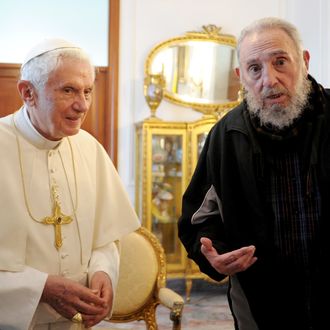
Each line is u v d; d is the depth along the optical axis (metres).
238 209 1.60
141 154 4.70
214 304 4.51
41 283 1.42
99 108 4.95
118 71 4.95
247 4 5.24
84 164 1.71
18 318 1.40
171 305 2.27
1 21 4.75
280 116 1.51
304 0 4.97
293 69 1.49
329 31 4.59
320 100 1.58
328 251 1.50
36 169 1.57
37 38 4.81
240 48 1.54
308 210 1.53
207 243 1.50
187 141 4.67
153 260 2.50
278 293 1.54
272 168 1.56
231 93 5.16
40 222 1.53
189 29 5.11
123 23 4.96
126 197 1.82
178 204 4.73
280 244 1.54
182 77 5.06
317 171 1.51
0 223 1.47
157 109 5.06
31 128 1.56
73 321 1.46
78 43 4.93
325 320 1.50
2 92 4.73
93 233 1.70
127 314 2.45
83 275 1.62
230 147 1.64
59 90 1.43
